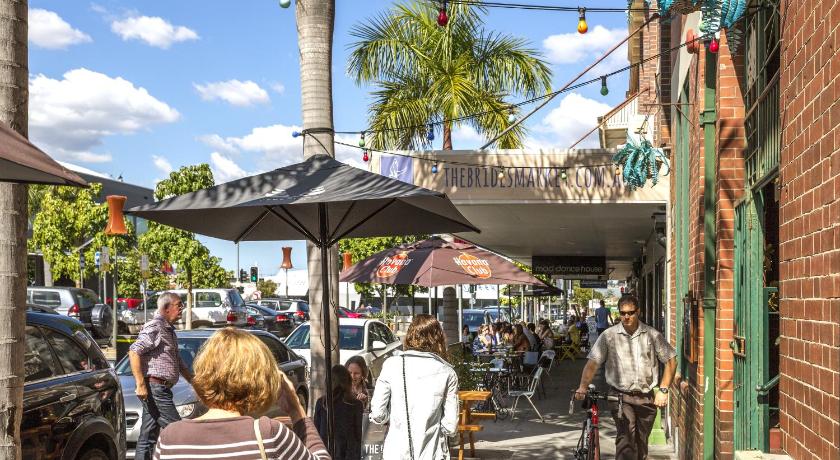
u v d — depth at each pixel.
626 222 17.27
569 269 29.31
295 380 13.31
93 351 7.48
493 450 10.98
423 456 5.38
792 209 4.89
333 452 6.46
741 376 7.09
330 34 9.06
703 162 8.49
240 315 35.28
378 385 5.54
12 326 4.39
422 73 18.47
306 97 8.97
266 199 5.57
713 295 8.01
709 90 8.09
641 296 28.84
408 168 13.30
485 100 18.48
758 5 6.35
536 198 13.26
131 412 10.14
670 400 12.05
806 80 4.59
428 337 5.58
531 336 21.20
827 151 4.14
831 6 4.08
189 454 2.83
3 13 4.40
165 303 8.88
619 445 8.16
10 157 3.62
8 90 4.40
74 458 6.70
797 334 4.74
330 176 6.00
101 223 34.94
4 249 4.38
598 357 8.26
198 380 2.96
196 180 34.28
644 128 10.40
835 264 3.99
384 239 43.94
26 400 6.21
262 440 2.86
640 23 15.90
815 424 4.33
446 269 10.97
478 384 13.70
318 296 8.91
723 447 7.46
